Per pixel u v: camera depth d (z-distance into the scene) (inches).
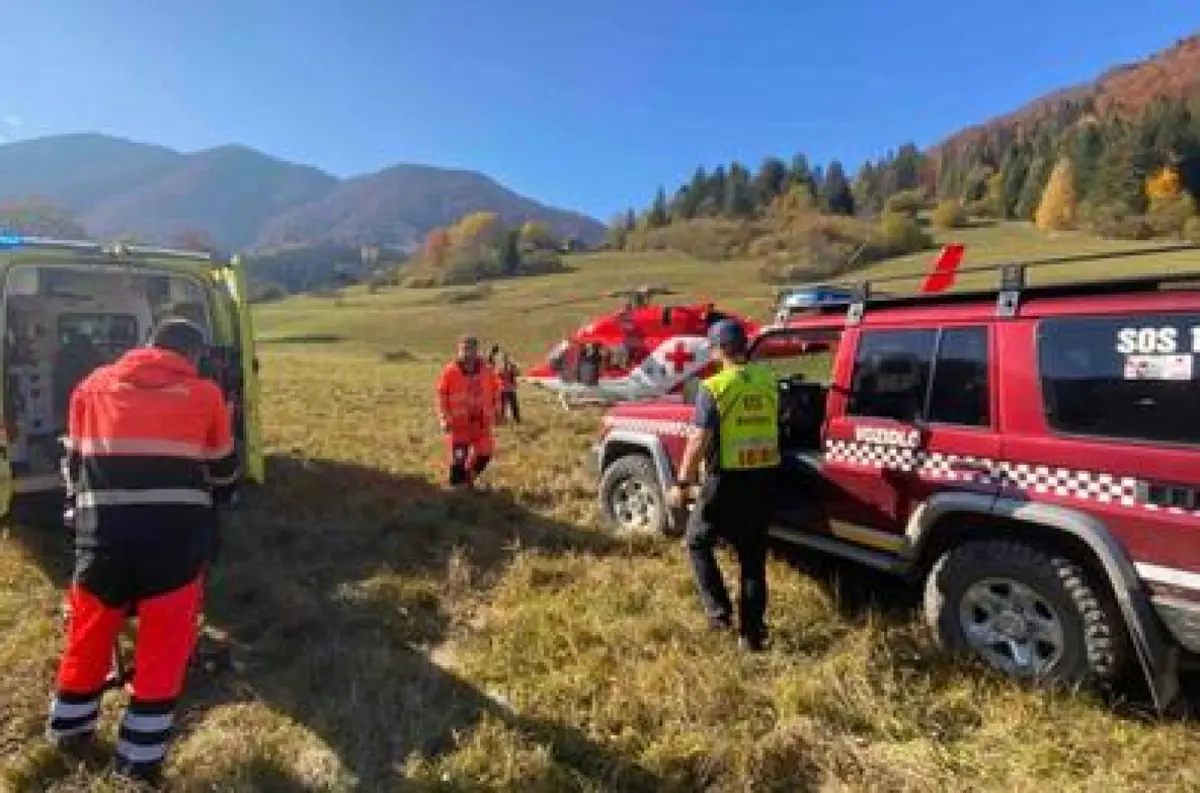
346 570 245.1
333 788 142.9
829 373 249.4
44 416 289.0
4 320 250.4
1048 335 167.5
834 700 163.3
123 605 148.3
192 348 161.8
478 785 142.2
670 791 142.1
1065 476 160.9
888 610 205.5
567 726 159.3
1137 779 140.5
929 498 182.7
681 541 260.2
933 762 146.3
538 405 754.2
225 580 234.4
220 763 147.7
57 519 277.0
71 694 147.5
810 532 214.8
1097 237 3548.2
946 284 279.0
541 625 199.2
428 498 323.9
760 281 3280.0
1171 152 3978.8
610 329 665.0
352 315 3201.3
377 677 178.4
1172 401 148.9
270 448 433.7
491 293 3740.2
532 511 309.9
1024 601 166.7
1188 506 144.4
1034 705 158.1
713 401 187.0
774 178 6619.1
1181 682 168.7
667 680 170.2
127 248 274.2
